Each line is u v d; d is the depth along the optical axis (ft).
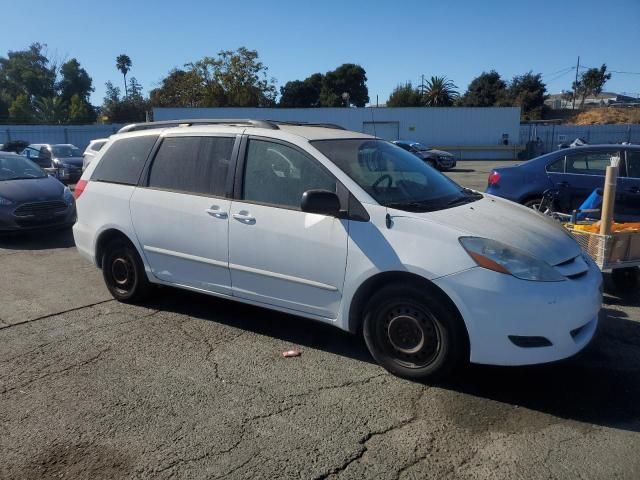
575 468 9.55
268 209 14.23
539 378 12.81
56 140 126.31
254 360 13.87
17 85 252.42
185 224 15.75
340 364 13.61
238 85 182.39
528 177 27.02
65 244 28.96
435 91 221.46
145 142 17.42
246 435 10.55
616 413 11.32
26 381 12.84
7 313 17.52
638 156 24.80
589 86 272.92
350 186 13.19
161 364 13.67
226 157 15.39
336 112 124.67
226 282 15.26
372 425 10.88
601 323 16.33
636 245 17.84
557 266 12.01
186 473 9.45
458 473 9.44
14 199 29.14
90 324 16.43
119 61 284.82
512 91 243.19
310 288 13.67
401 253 12.19
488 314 11.39
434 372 12.21
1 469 9.59
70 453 10.05
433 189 14.58
